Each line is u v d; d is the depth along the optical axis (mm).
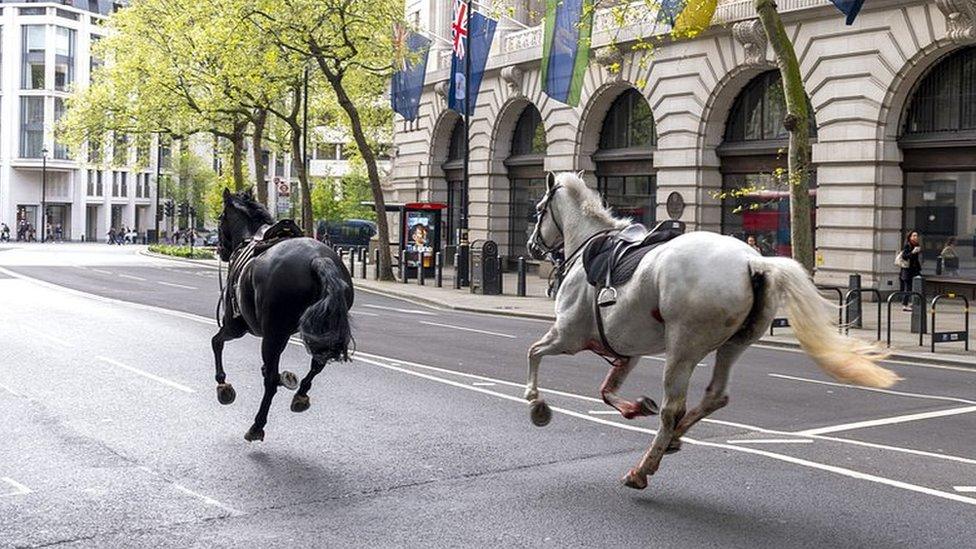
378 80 47344
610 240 8633
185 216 81000
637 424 11133
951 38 26406
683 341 7789
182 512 7648
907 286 27141
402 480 8625
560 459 9422
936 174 28375
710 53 33344
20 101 95562
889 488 8391
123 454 9469
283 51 38750
